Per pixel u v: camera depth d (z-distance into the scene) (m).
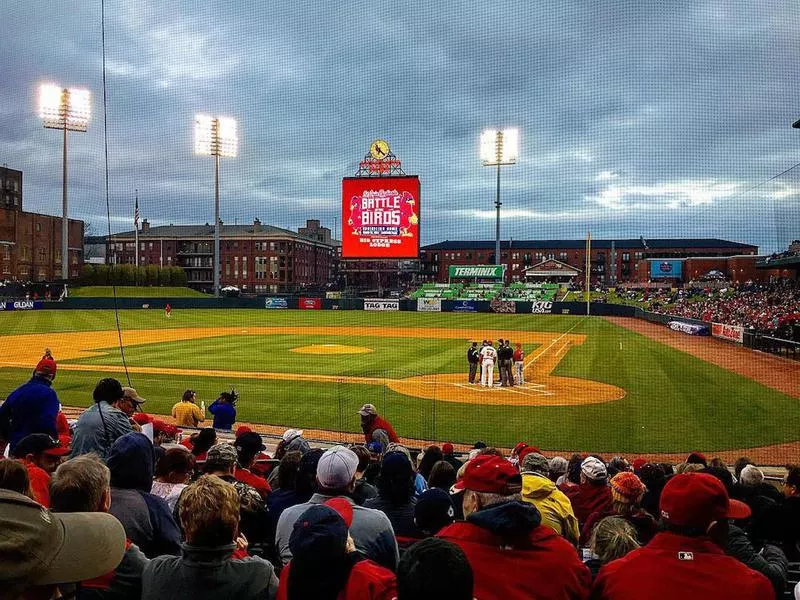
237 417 16.67
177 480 5.49
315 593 2.54
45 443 5.23
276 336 39.75
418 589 1.92
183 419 13.72
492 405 18.30
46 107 58.50
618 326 49.38
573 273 97.38
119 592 3.07
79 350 31.23
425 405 18.25
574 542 4.53
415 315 62.03
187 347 32.88
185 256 102.25
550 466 8.02
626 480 4.70
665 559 2.78
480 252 106.19
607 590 2.86
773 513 5.25
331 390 20.61
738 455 13.27
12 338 36.88
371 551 3.71
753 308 44.47
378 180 55.41
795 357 28.92
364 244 56.28
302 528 2.63
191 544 2.77
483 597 2.76
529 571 2.79
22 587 1.68
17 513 1.72
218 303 69.19
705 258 80.25
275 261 99.75
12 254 74.00
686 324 42.91
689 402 18.78
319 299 70.69
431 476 5.93
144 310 64.00
